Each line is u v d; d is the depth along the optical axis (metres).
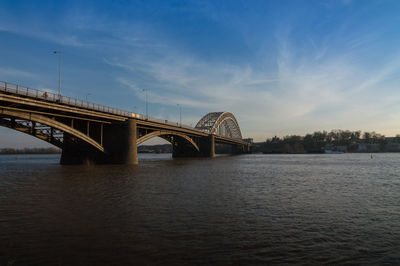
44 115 37.38
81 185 21.98
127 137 47.94
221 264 7.35
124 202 15.16
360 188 21.42
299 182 25.25
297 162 67.75
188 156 107.06
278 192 19.16
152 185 22.22
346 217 12.24
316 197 17.23
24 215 12.16
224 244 8.78
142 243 8.80
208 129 119.19
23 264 7.26
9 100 28.62
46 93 32.94
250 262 7.49
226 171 37.56
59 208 13.58
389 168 45.03
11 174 30.86
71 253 7.99
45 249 8.26
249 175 31.97
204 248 8.44
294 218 12.01
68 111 35.81
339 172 36.97
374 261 7.68
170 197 16.81
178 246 8.57
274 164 57.53
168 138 86.06
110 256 7.79
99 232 9.85
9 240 9.00
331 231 10.23
